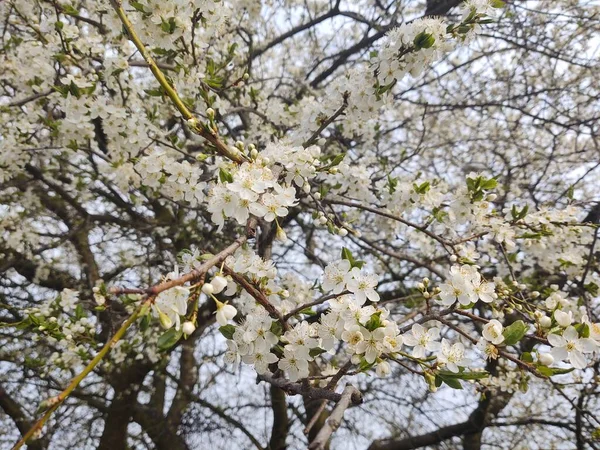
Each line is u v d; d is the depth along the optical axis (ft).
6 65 13.85
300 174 7.93
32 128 13.19
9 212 17.44
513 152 21.48
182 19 8.69
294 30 20.33
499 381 13.26
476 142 22.26
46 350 17.93
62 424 22.06
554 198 20.08
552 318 5.82
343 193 12.11
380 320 5.66
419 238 14.34
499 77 20.99
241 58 17.47
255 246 10.45
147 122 11.04
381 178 14.49
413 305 13.92
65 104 10.93
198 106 12.03
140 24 9.09
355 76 10.03
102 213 21.71
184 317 5.01
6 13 13.46
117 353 15.46
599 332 5.87
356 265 6.13
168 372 23.89
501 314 8.90
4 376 21.18
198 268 5.17
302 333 6.18
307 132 10.86
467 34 9.04
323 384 10.38
